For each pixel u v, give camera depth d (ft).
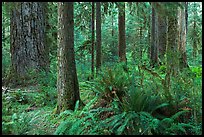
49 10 38.70
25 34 34.91
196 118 18.90
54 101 26.08
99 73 25.68
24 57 34.76
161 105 18.13
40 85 30.68
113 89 21.44
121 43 42.80
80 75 39.99
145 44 74.54
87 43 42.91
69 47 21.08
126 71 24.36
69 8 20.57
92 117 18.16
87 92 25.68
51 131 18.69
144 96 18.75
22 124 18.61
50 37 38.78
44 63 35.70
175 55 23.86
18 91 28.19
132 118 17.30
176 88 20.85
